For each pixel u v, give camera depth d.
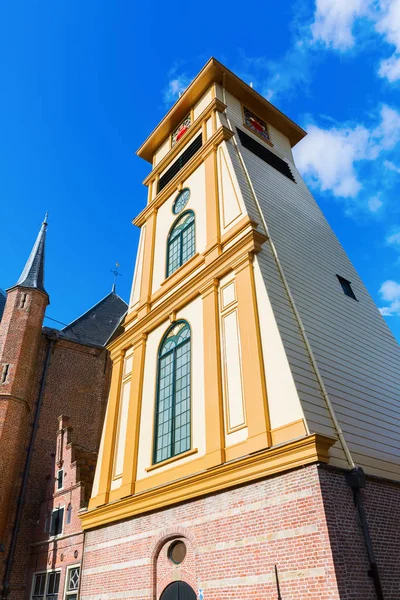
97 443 21.91
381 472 9.98
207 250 14.92
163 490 11.61
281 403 9.95
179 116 22.20
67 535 15.37
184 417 12.77
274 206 16.16
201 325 13.51
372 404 11.76
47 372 22.09
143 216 20.75
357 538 8.24
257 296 11.98
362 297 16.22
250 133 20.08
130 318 17.97
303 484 8.55
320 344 11.73
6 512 17.27
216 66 20.17
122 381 16.70
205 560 9.83
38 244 25.00
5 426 18.55
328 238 17.81
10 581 16.41
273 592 8.24
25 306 21.84
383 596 7.83
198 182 17.66
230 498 9.88
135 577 11.59
